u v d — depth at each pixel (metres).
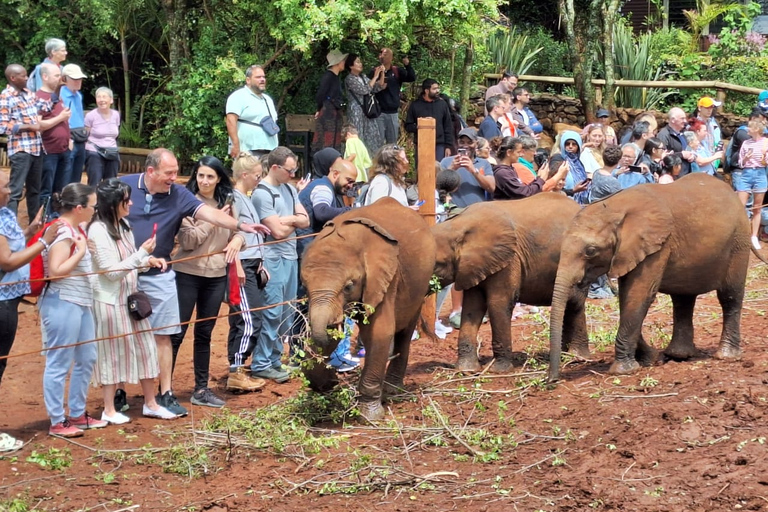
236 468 6.75
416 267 7.79
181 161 16.97
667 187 8.41
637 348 8.60
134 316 7.58
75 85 13.02
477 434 7.08
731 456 6.20
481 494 6.09
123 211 7.61
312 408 7.85
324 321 6.82
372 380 7.62
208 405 8.27
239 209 8.42
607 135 15.50
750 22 21.59
